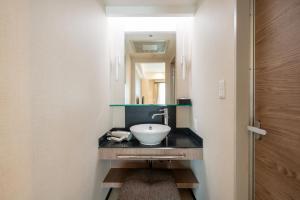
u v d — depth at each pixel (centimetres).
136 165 211
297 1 65
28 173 65
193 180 175
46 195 76
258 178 90
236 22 94
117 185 170
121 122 212
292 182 67
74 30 104
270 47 80
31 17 67
